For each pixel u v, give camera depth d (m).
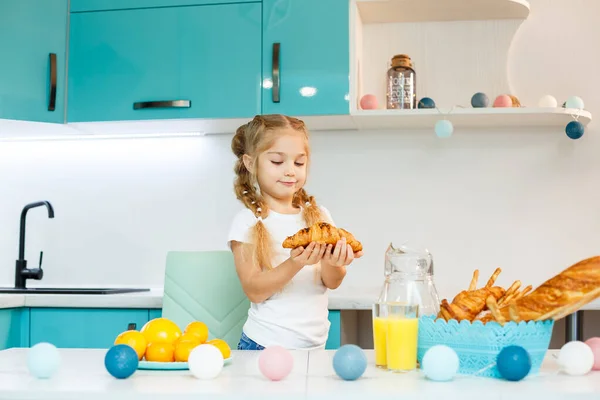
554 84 2.83
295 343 1.82
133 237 3.03
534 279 2.80
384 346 1.30
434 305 1.33
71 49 2.79
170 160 3.03
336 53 2.64
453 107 2.79
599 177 2.79
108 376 1.21
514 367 1.14
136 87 2.74
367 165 2.91
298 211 1.99
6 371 1.27
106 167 3.06
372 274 2.88
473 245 2.84
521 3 2.71
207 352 1.19
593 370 1.28
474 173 2.85
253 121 1.95
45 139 3.10
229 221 2.97
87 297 2.49
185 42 2.72
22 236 2.94
